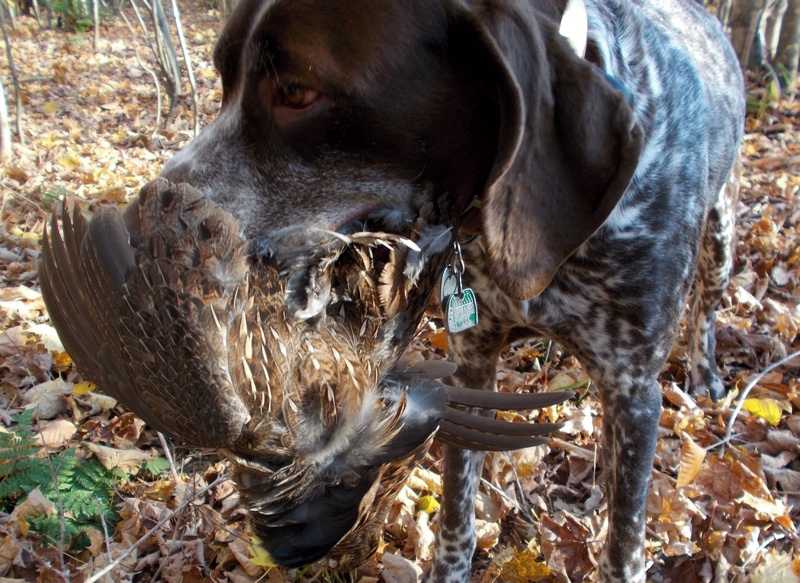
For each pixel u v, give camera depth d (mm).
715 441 952
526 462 886
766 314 1225
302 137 509
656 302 655
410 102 502
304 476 489
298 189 521
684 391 1073
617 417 693
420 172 529
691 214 670
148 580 772
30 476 822
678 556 798
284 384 460
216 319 425
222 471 874
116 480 852
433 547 816
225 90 544
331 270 504
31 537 790
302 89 496
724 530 819
